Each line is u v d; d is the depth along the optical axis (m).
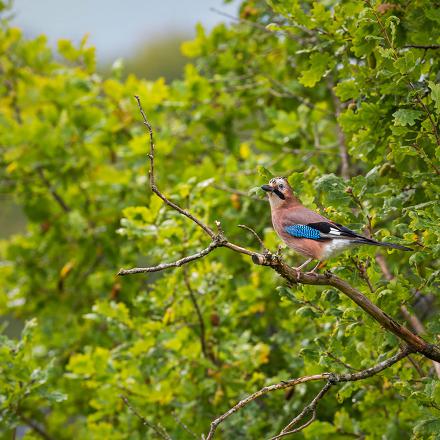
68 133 16.91
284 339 13.56
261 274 14.38
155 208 12.53
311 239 10.28
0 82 19.09
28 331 12.16
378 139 10.25
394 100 9.82
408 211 9.36
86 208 17.69
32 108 19.28
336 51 11.00
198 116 16.64
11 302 17.69
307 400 13.28
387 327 8.91
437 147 9.12
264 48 17.81
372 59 10.24
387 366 9.05
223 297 13.71
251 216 15.70
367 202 10.64
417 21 10.23
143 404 13.16
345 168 14.84
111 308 13.39
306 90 16.22
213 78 17.72
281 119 15.70
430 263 11.68
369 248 9.43
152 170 8.33
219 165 17.27
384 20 9.99
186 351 12.99
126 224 12.45
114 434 13.28
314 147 15.94
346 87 10.20
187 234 12.66
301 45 15.04
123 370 13.03
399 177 10.68
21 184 17.91
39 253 17.91
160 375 13.03
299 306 11.55
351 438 11.92
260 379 13.66
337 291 9.59
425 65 10.29
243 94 17.41
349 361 9.98
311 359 9.93
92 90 17.69
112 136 17.41
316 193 11.69
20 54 18.78
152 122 17.09
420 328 11.69
